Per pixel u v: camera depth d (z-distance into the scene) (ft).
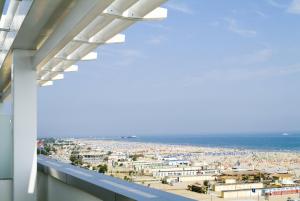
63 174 15.52
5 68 22.72
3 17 15.80
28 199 18.70
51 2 12.23
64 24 13.04
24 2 13.64
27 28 15.15
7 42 19.34
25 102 18.99
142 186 10.34
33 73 19.20
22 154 18.81
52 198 19.48
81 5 11.11
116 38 14.40
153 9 10.23
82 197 14.20
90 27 12.85
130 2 9.85
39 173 22.58
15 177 18.62
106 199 10.26
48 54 15.76
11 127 19.90
